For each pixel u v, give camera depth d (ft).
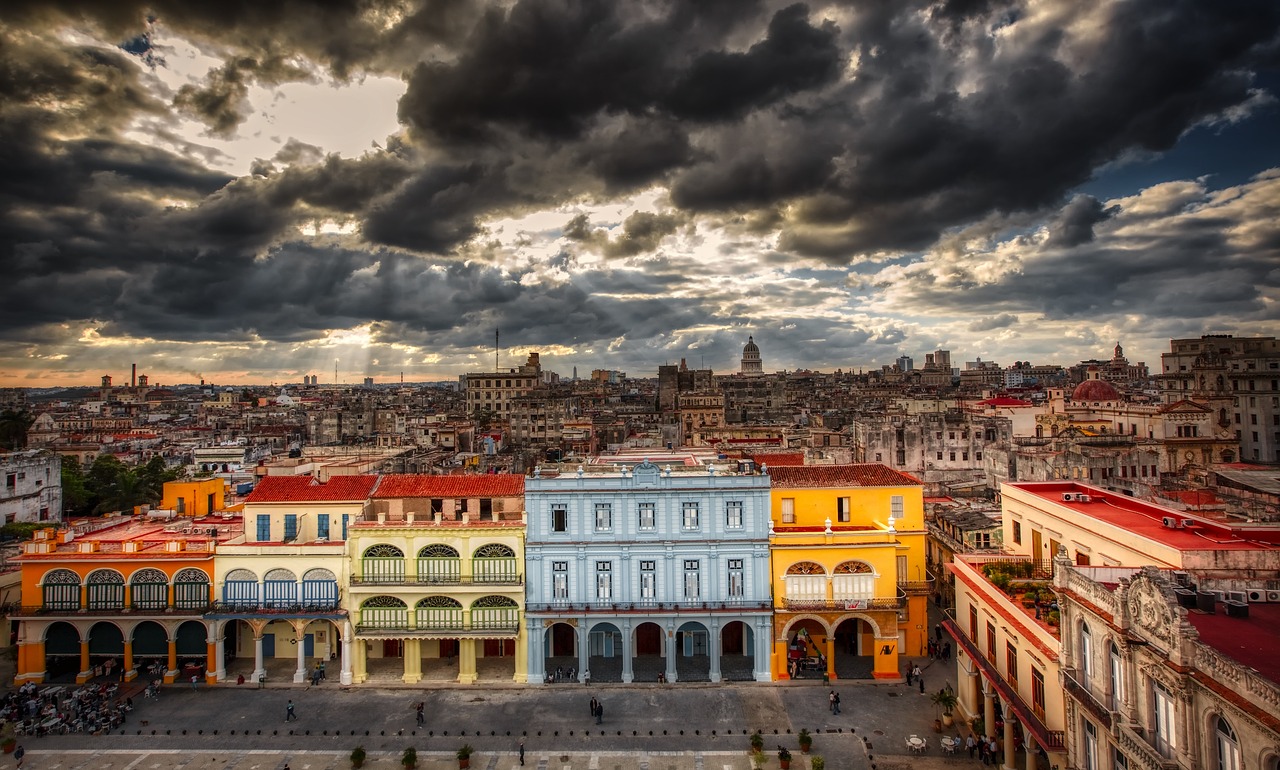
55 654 204.03
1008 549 194.49
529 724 177.17
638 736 170.60
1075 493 172.04
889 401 650.43
